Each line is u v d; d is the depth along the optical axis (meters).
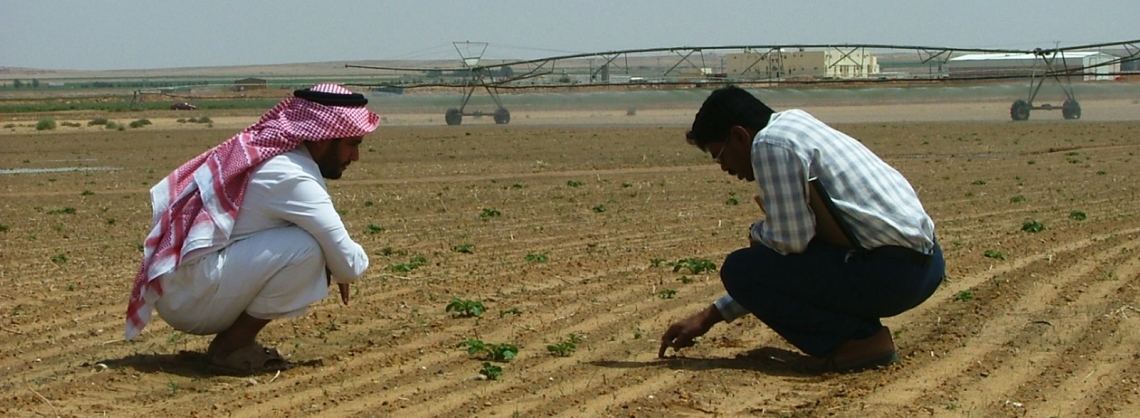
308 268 6.99
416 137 41.62
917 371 7.07
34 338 8.42
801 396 6.55
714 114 6.70
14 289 10.47
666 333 7.48
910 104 61.56
